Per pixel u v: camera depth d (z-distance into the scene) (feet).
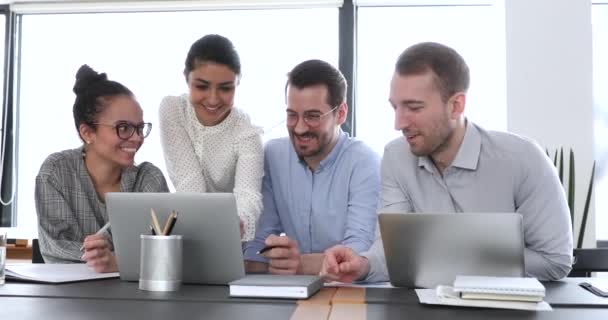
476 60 12.48
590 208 11.12
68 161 6.76
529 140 6.05
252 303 4.33
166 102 7.41
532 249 5.74
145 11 13.04
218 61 6.82
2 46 13.42
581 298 4.51
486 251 4.84
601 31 12.37
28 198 13.30
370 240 6.98
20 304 4.24
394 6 12.76
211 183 7.55
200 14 12.95
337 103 7.09
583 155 11.17
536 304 4.12
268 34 12.76
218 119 7.13
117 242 5.38
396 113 5.78
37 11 13.15
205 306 4.19
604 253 6.26
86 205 6.70
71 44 13.17
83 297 4.53
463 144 6.01
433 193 6.20
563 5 11.29
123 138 6.64
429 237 4.95
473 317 3.87
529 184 5.82
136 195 5.24
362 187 7.25
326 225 7.43
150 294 4.70
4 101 13.33
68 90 13.19
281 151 7.62
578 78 11.24
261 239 7.45
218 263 5.17
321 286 5.01
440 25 12.63
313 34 12.76
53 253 6.47
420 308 4.15
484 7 12.59
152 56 12.90
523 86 11.33
